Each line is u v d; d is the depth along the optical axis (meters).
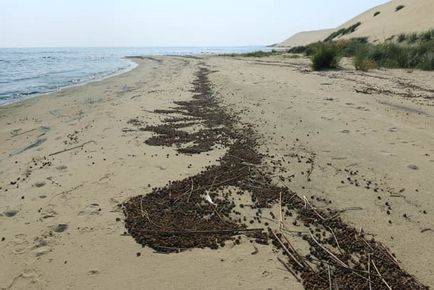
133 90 14.34
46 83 18.33
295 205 4.71
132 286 3.32
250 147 6.81
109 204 4.77
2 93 14.82
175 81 16.84
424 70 16.75
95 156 6.54
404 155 5.97
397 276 3.41
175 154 6.57
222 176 5.57
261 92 11.53
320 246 3.84
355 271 3.49
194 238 4.04
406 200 4.66
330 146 6.57
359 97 10.38
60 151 6.91
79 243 3.95
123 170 5.85
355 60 18.58
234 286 3.30
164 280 3.39
